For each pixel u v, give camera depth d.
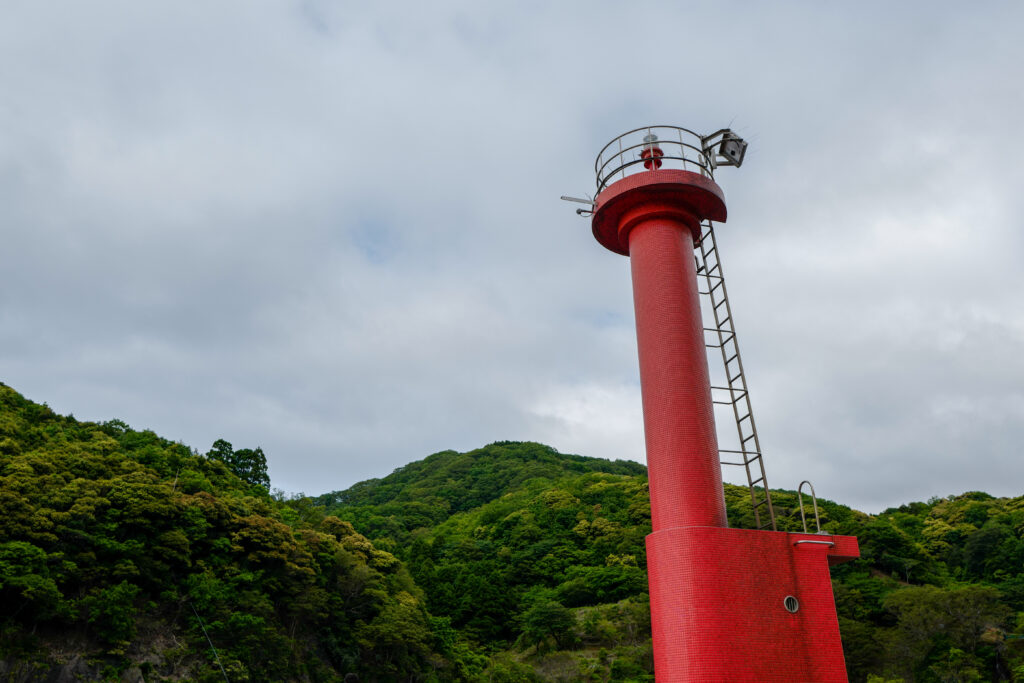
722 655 16.45
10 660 42.09
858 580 90.69
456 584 95.94
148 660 48.41
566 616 84.81
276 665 54.03
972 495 131.62
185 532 55.81
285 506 84.38
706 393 19.41
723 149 22.25
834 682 16.95
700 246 23.11
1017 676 65.00
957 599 72.00
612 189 21.17
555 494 137.12
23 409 69.94
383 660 64.56
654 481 18.91
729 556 17.44
